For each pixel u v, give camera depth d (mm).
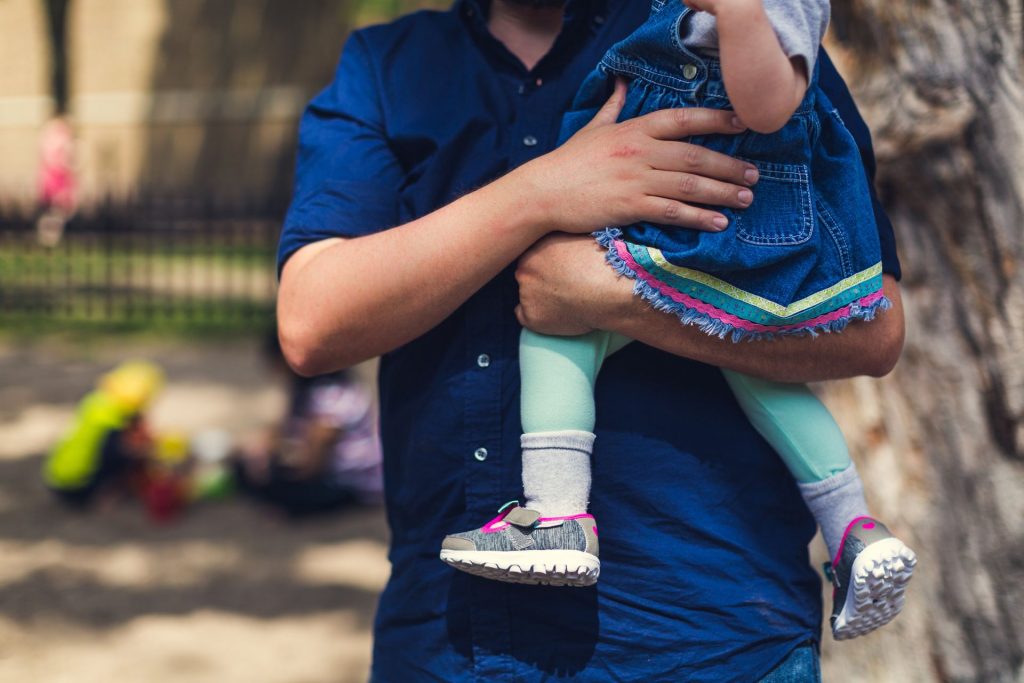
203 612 4988
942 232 2404
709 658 1593
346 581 5391
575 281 1571
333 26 19969
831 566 1738
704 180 1536
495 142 1731
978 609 2375
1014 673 2326
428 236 1604
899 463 2494
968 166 2336
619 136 1580
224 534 5984
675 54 1584
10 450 7344
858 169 1634
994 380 2355
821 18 1525
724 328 1539
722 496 1640
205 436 6984
